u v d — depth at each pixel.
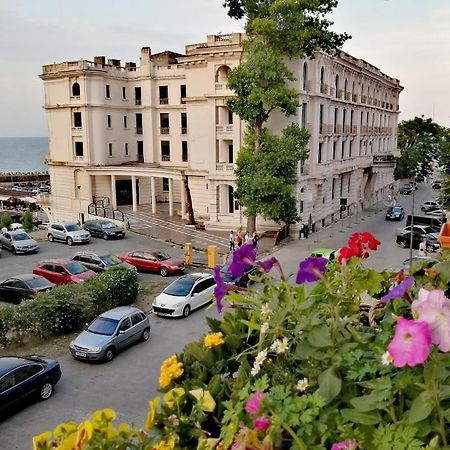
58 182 48.34
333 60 38.34
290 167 29.73
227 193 37.47
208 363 3.60
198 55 37.84
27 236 31.33
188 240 33.72
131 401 12.76
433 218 36.78
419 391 2.49
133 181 43.72
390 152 63.22
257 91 28.56
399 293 2.87
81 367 14.93
